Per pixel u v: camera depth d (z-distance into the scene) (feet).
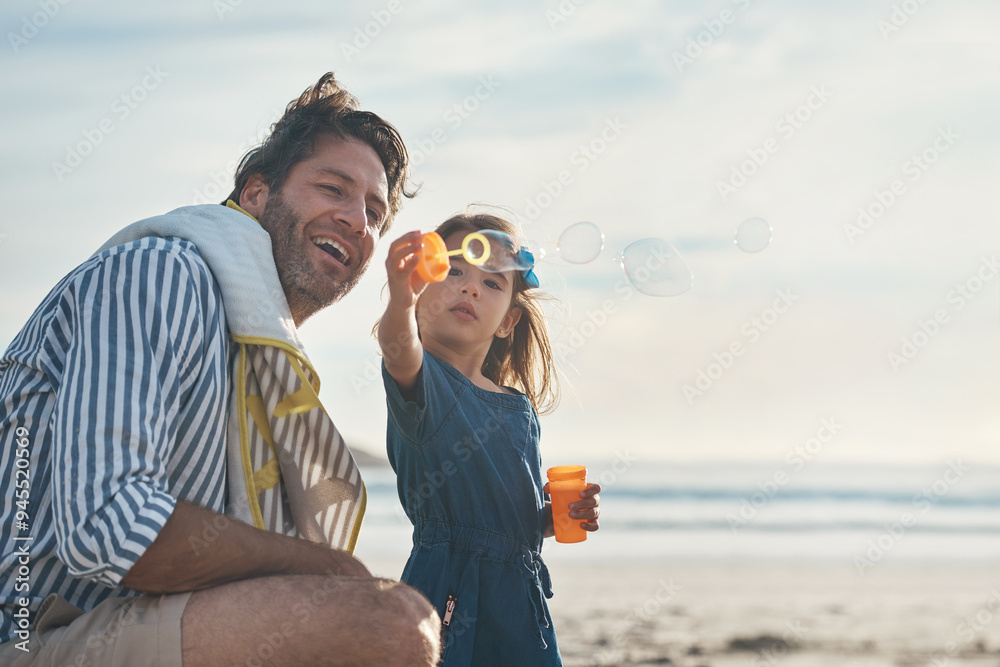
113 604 4.69
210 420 5.32
